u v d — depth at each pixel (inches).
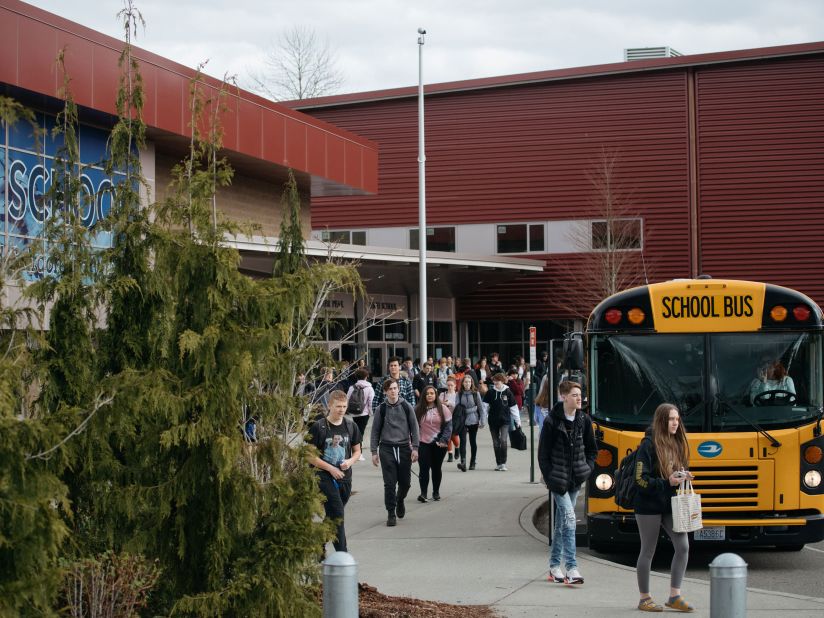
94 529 290.4
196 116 328.2
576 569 414.9
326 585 269.6
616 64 1781.5
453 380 845.8
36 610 230.2
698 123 1756.9
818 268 1700.3
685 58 1740.9
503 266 1668.3
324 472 428.1
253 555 291.0
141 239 306.0
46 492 226.2
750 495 467.5
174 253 300.5
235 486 289.1
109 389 275.4
